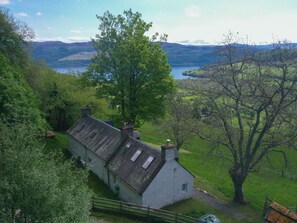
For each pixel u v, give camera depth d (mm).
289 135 32656
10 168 17672
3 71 40062
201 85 36719
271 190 43125
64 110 59031
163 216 29578
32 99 43219
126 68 45750
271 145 33688
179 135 48375
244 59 32625
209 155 38312
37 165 18719
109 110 60000
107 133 42062
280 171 50531
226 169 48500
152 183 31766
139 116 49625
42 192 17453
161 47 47531
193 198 35656
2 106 36250
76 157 46469
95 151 40531
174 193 33844
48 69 66312
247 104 34000
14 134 19172
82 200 19547
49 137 52469
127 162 35719
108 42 47375
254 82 31969
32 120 39156
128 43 45469
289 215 25688
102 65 47812
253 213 34062
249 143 35219
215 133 39750
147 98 47344
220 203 35750
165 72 46750
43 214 17500
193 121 47875
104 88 48438
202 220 28797
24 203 17297
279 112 32031
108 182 37906
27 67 58938
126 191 34344
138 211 30375
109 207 30906
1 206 17453
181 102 49469
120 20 46594
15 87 38438
